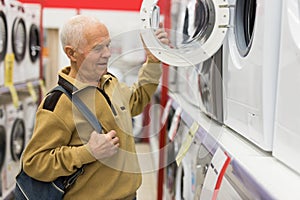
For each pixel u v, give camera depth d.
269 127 1.17
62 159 1.46
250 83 1.29
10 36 3.07
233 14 1.52
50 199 1.52
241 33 1.49
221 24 1.45
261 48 1.18
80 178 1.54
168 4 3.22
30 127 3.68
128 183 1.59
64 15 4.94
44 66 5.08
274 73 1.16
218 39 1.47
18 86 3.28
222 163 1.18
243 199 0.98
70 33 1.47
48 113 1.47
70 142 1.52
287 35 1.05
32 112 3.71
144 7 1.46
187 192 2.10
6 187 3.08
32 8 3.74
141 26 1.48
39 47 4.00
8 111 3.10
